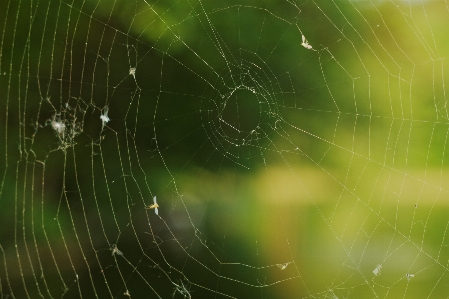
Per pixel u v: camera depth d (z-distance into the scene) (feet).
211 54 2.12
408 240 2.12
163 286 2.01
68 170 2.00
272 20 2.14
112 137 2.05
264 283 2.06
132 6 2.04
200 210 2.12
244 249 2.10
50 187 1.97
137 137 2.09
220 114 2.14
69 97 1.95
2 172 1.92
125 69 2.04
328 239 2.13
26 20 1.94
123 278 1.99
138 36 2.06
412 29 2.14
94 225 2.01
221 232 2.11
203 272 2.06
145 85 2.09
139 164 2.09
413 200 2.14
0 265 1.90
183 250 2.06
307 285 2.06
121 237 2.03
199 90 2.12
